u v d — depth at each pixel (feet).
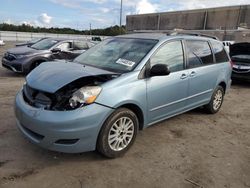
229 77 19.95
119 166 11.25
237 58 32.01
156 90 13.03
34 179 10.01
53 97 10.52
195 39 16.66
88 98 10.42
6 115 16.19
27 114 10.66
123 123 11.81
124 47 14.40
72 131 10.14
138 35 15.69
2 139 12.96
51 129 10.08
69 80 10.80
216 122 17.66
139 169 11.11
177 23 174.70
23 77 30.40
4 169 10.50
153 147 13.23
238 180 10.76
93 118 10.46
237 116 19.33
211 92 18.03
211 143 14.21
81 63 14.17
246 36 125.49
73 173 10.55
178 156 12.46
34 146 12.44
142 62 12.69
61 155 11.82
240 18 143.33
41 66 13.24
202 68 16.55
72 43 34.45
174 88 14.23
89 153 12.14
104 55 14.48
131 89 11.78
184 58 15.25
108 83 11.19
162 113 13.94
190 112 19.49
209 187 10.18
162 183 10.24
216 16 154.51
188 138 14.67
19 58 30.30
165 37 14.61
